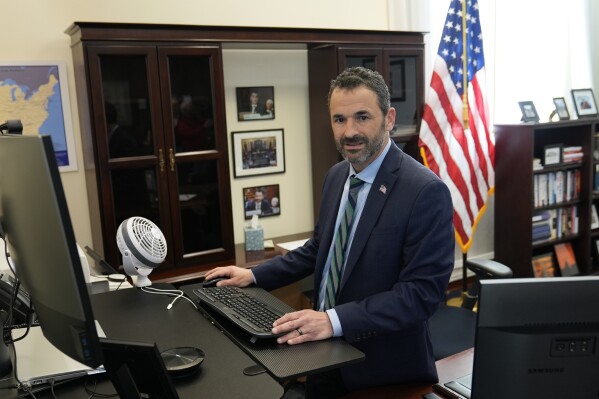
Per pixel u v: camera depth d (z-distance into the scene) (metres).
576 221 4.01
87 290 0.73
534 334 0.90
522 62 4.07
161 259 1.65
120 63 2.42
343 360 1.10
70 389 1.04
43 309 0.84
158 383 0.87
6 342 1.18
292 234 3.37
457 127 3.33
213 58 2.57
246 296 1.48
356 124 1.43
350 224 1.55
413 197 1.41
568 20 4.27
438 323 2.25
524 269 3.74
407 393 1.33
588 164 3.88
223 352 1.15
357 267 1.48
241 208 3.20
